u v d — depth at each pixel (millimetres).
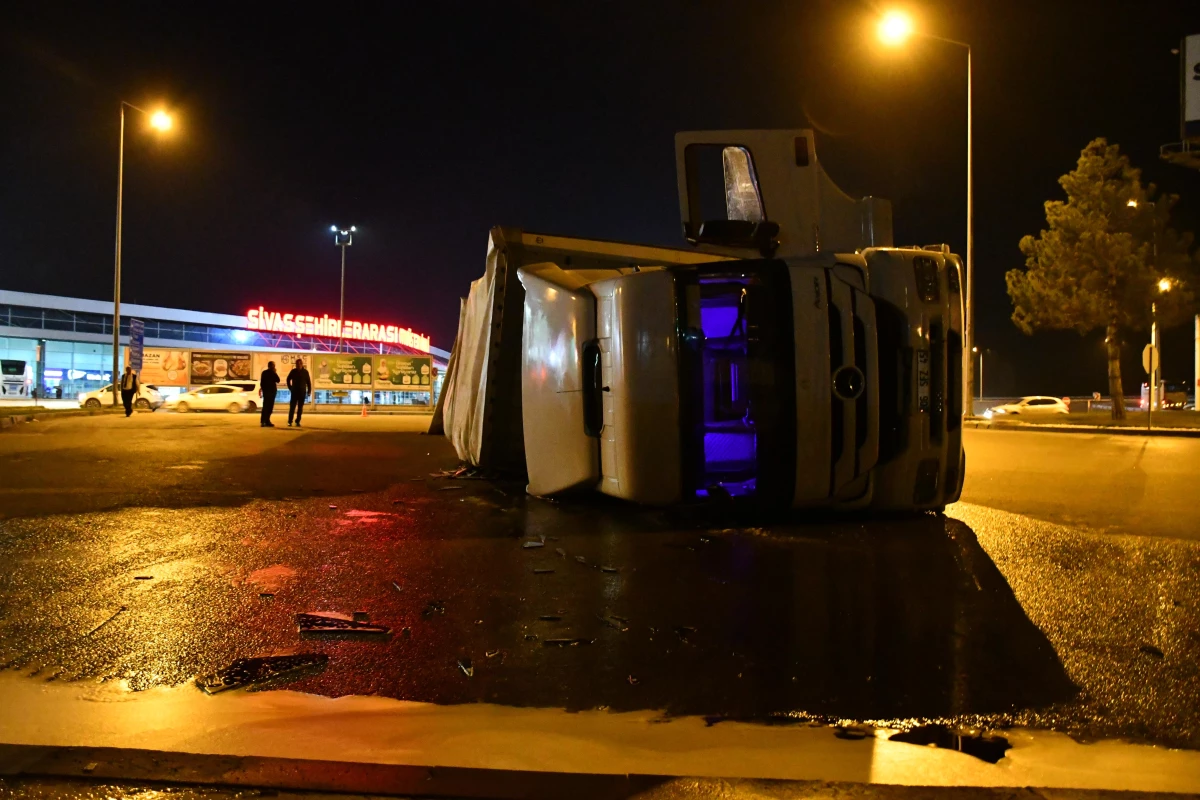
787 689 3191
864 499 6449
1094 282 27141
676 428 6117
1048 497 8250
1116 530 6285
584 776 2492
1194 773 2541
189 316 61656
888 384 6328
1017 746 2732
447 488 8344
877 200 7277
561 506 7168
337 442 14461
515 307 8547
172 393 35781
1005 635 3818
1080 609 4207
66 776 2463
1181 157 30609
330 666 3383
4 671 3285
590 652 3580
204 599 4266
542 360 7219
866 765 2580
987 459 13242
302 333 56688
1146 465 12078
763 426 6062
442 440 15211
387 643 3664
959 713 2984
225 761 2562
